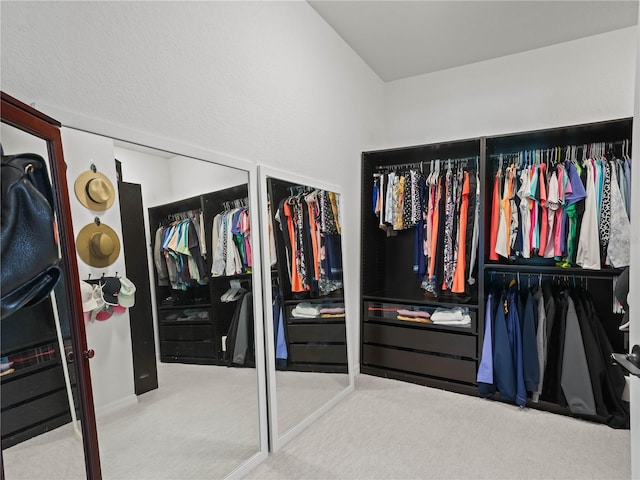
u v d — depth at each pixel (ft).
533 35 8.54
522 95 9.33
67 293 3.26
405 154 9.61
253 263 5.95
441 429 6.63
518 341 7.47
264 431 5.87
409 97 10.78
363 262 9.73
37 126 2.85
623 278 3.87
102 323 4.10
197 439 5.03
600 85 8.49
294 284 6.89
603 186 7.06
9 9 3.25
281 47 6.72
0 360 2.81
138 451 4.39
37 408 3.09
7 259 2.58
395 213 9.12
